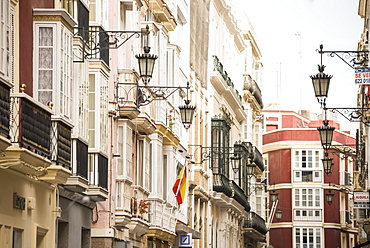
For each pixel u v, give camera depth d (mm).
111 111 46094
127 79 47688
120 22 47625
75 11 39062
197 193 73125
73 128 38375
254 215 103250
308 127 148875
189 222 70188
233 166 90312
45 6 36875
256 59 115750
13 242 33531
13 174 33062
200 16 75375
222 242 86312
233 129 95312
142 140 52375
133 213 49406
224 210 86875
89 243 44250
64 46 36406
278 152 142875
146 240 54406
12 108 31125
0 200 31766
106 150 43625
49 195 37594
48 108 33750
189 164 70812
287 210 140875
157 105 55500
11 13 32719
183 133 66938
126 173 47125
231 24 92688
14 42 33375
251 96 104125
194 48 73125
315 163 141000
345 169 142250
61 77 35906
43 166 33469
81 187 39188
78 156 38688
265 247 140625
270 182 143375
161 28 55656
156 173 54875
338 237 140375
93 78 42281
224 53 90188
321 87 44000
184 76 66875
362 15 83750
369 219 82688
